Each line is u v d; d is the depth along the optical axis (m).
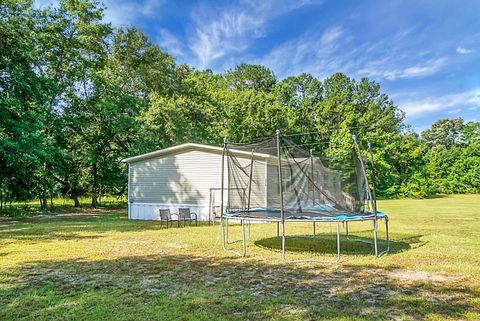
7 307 3.97
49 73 18.94
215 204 14.08
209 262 6.31
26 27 15.60
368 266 5.95
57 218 15.55
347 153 7.53
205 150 14.42
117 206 23.81
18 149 13.35
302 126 34.59
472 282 4.93
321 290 4.59
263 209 8.19
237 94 30.09
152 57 25.78
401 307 3.93
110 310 3.87
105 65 22.59
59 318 3.65
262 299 4.22
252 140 27.98
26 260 6.48
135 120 20.55
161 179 15.04
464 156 36.88
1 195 15.78
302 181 7.32
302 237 9.47
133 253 7.16
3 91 14.27
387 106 40.12
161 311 3.83
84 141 20.83
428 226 11.52
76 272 5.58
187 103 24.16
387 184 33.22
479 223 12.35
